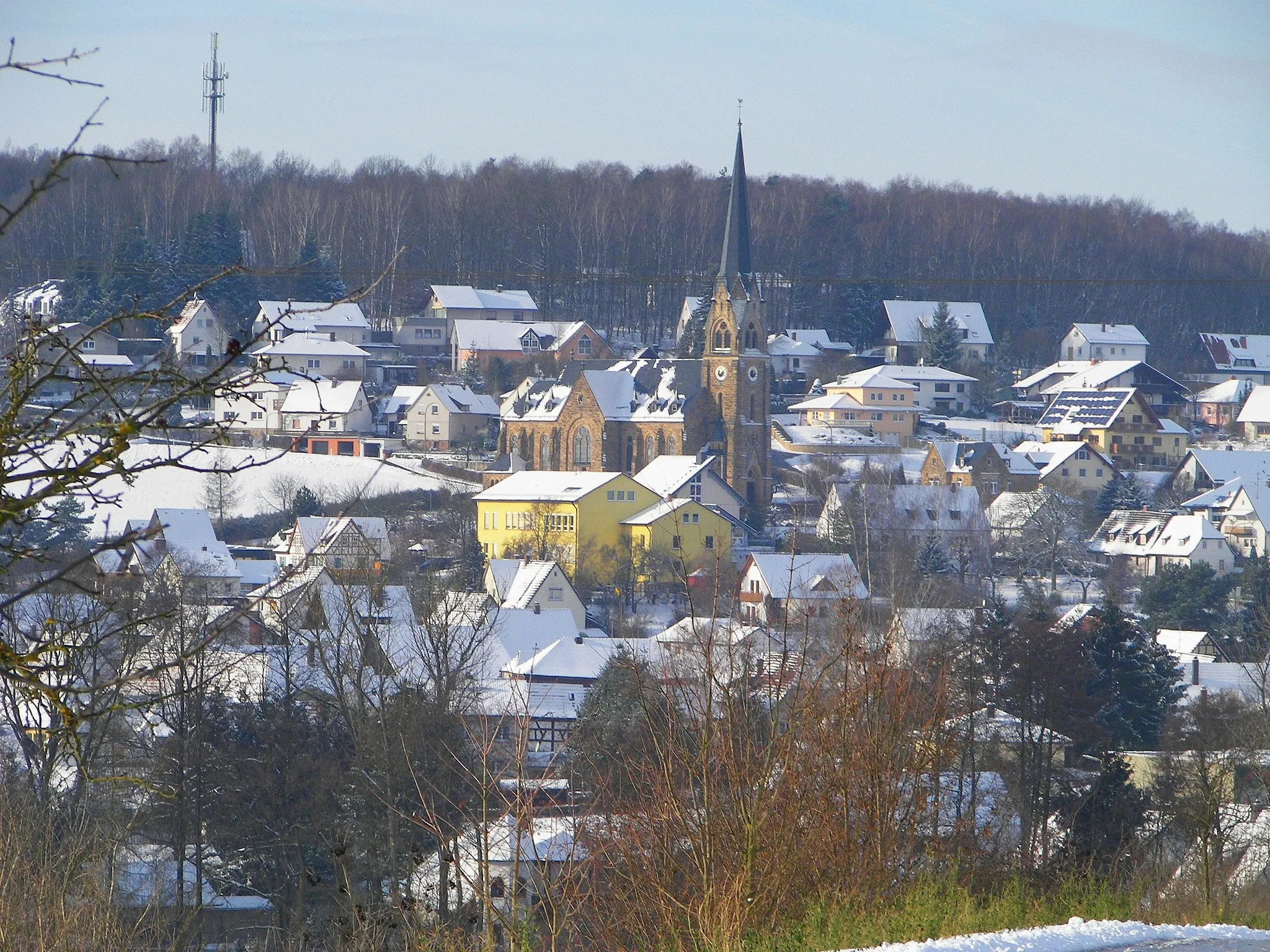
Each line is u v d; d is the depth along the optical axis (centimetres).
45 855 6216
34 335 1966
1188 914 5309
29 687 1955
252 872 10106
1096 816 10356
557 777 6931
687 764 4384
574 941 4450
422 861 4891
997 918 4359
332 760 10106
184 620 8206
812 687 4578
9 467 1941
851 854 4469
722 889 4128
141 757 9994
